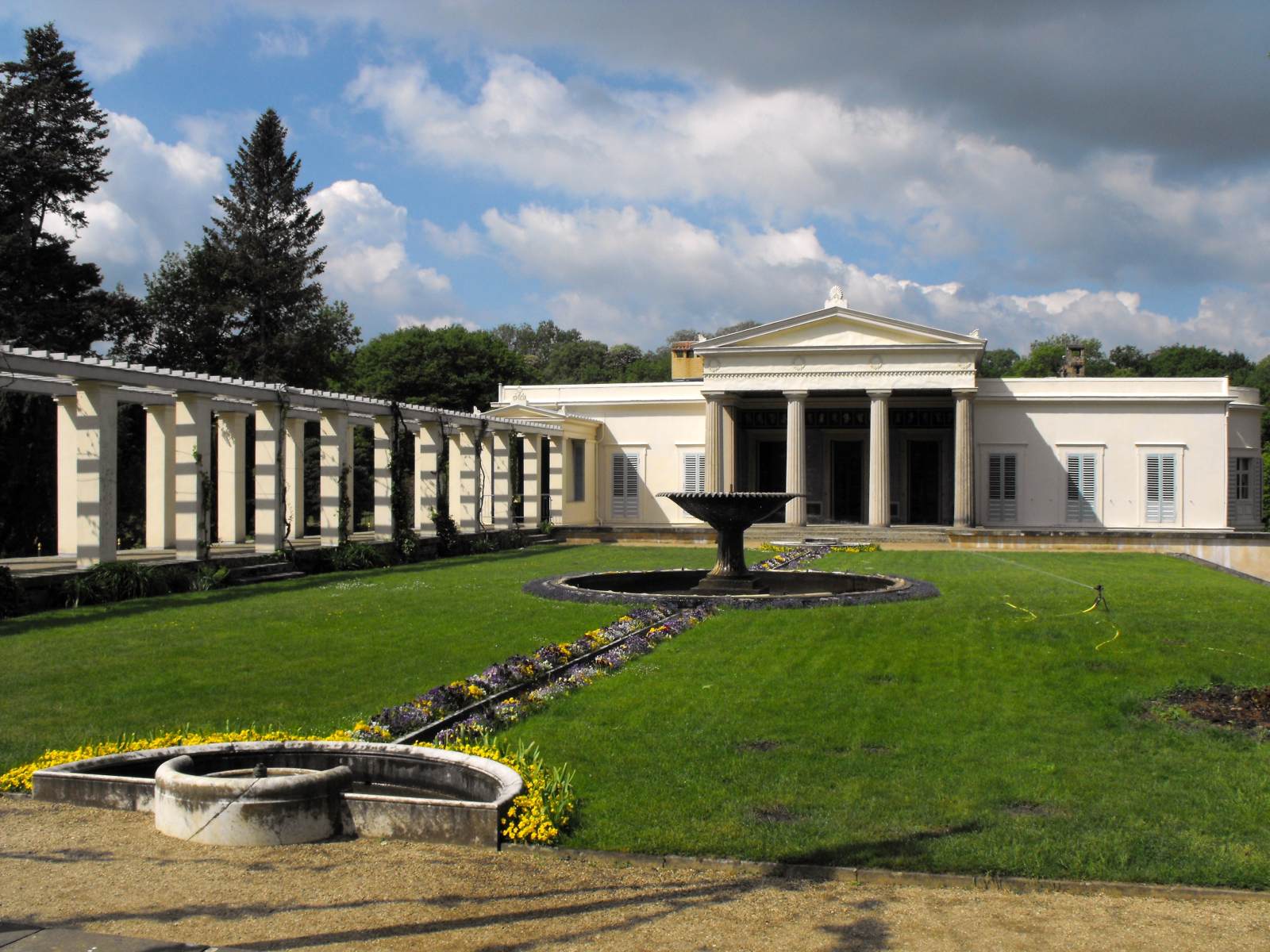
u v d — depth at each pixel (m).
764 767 10.26
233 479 34.53
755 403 54.22
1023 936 6.65
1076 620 19.70
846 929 6.71
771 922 6.80
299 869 7.62
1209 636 17.81
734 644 17.23
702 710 12.61
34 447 36.09
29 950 6.09
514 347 159.88
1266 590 25.28
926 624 19.33
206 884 7.29
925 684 14.12
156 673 14.54
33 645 16.69
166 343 66.50
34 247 52.66
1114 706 12.84
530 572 29.95
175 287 67.38
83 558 23.66
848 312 48.12
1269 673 14.73
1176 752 10.83
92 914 6.72
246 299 67.12
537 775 9.18
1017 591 24.91
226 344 68.00
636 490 55.44
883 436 48.22
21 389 27.95
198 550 26.19
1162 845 8.23
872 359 48.16
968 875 7.61
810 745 11.07
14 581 20.33
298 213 71.06
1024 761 10.51
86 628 18.55
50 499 36.31
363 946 6.30
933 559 36.00
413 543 34.19
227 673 14.56
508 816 8.33
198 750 9.67
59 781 9.19
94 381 23.52
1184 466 49.31
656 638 17.48
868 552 39.91
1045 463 50.06
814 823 8.67
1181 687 13.70
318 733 11.12
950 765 10.38
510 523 43.44
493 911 6.89
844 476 55.12
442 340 81.12
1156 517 49.50
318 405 31.55
